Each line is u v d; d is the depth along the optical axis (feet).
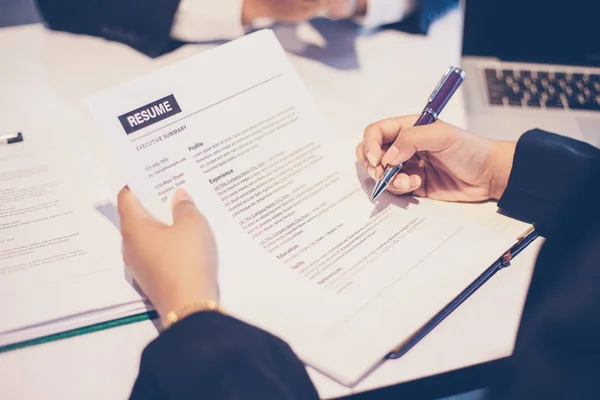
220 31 2.83
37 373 1.58
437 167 2.08
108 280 1.76
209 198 1.85
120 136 1.82
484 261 1.75
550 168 1.93
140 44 2.82
